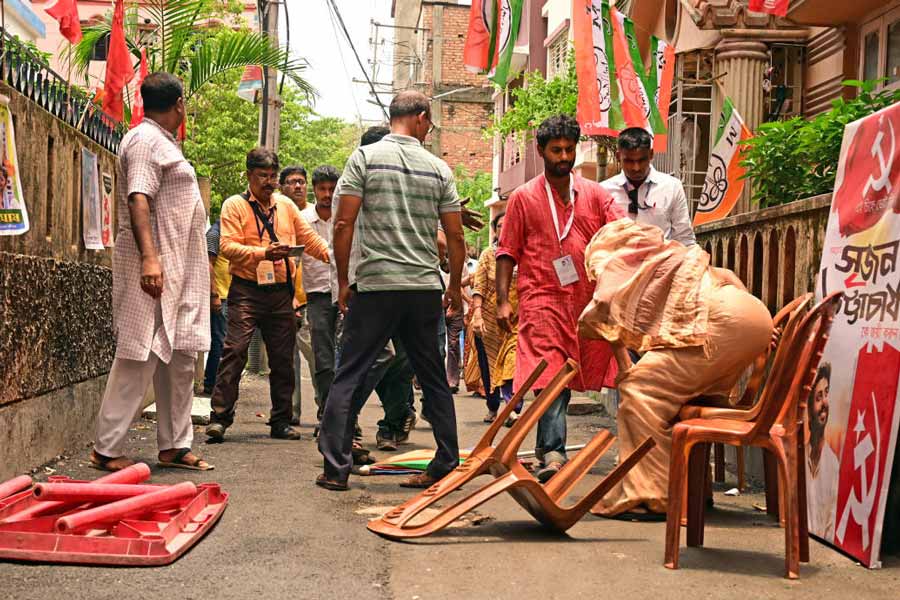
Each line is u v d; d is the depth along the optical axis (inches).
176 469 247.4
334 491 227.6
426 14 1740.9
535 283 245.0
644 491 204.4
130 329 236.2
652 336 201.3
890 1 402.9
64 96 265.1
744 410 184.4
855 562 175.3
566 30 938.7
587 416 397.4
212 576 154.9
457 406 446.9
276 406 312.8
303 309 337.1
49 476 227.8
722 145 370.9
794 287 245.0
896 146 181.6
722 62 489.1
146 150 235.8
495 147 1314.0
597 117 422.9
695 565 170.9
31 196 233.5
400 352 295.3
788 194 318.3
